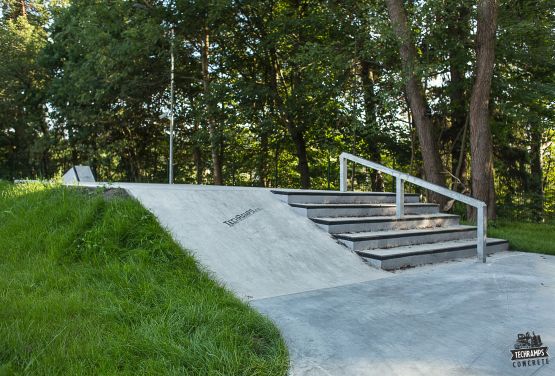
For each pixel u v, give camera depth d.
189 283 4.30
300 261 5.64
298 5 17.22
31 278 4.10
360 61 14.66
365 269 5.92
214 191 6.80
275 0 17.34
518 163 17.69
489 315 4.00
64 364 2.55
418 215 8.84
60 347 2.73
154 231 5.03
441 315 3.98
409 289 4.96
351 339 3.34
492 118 14.71
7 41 25.50
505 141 16.08
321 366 2.85
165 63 18.06
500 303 4.41
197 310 3.46
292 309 4.06
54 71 25.00
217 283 4.41
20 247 4.95
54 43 23.77
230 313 3.54
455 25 12.37
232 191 7.09
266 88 16.83
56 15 24.44
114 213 5.30
